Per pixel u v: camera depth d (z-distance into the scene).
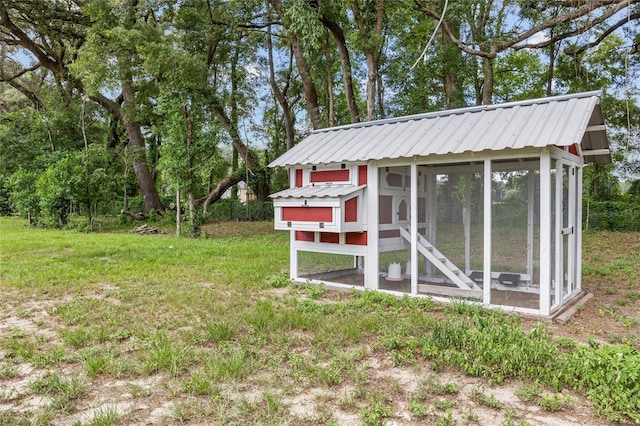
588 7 11.20
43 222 23.17
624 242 14.92
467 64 18.36
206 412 3.24
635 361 3.50
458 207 7.35
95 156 22.09
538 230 6.63
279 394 3.53
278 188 29.28
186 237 18.03
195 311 6.08
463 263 7.33
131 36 17.19
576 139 5.30
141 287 7.87
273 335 4.92
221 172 27.97
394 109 20.98
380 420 3.15
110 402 3.46
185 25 19.77
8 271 9.42
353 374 3.89
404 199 7.86
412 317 5.55
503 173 6.72
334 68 21.30
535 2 13.21
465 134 6.56
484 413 3.28
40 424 3.07
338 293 7.46
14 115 25.41
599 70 19.05
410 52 18.69
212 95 18.52
